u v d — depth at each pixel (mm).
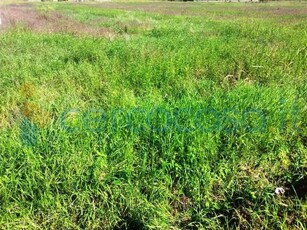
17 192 2309
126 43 7027
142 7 30781
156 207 2225
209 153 2625
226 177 2514
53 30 9859
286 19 15227
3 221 2090
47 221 2131
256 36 8289
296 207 2139
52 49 6754
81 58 5945
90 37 8242
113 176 2428
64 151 2543
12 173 2324
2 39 7766
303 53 5727
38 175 2340
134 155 2662
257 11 23344
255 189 2381
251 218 2137
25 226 2074
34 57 6129
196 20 13977
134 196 2295
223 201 2340
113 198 2291
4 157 2484
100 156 2516
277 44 6645
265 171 2607
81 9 23859
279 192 2318
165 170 2547
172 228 2102
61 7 27906
